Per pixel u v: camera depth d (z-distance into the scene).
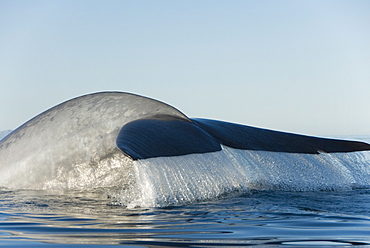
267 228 13.33
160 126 16.83
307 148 19.98
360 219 14.56
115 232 12.77
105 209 15.70
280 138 20.14
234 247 11.35
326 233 12.88
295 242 11.92
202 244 11.57
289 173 18.67
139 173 16.14
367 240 12.19
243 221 14.14
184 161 16.83
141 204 16.06
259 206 16.02
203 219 14.28
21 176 18.98
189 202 16.30
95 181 18.50
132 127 16.12
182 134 16.77
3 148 19.67
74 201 16.86
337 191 18.62
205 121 19.92
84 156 18.61
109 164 18.47
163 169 16.25
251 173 18.08
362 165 19.77
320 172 19.09
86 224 13.73
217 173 17.28
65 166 18.72
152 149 14.70
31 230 13.16
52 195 17.81
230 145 18.52
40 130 19.38
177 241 11.83
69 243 11.74
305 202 16.77
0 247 11.48
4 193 18.16
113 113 18.77
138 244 11.53
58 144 18.86
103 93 19.69
